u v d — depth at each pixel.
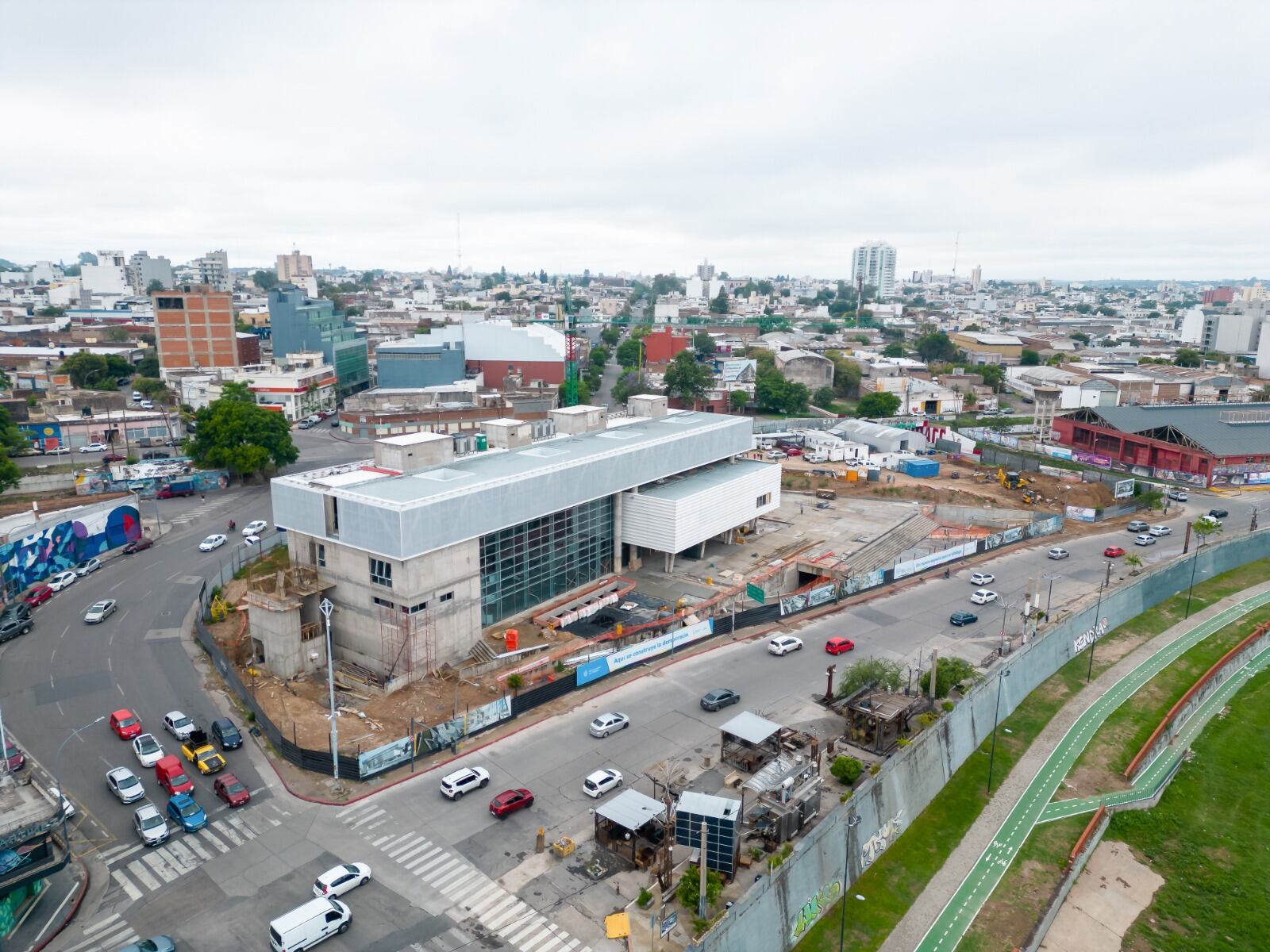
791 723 75.12
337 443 194.75
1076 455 188.75
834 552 119.75
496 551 90.06
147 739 66.94
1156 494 145.62
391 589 79.69
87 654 85.50
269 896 52.56
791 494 152.88
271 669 81.38
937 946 53.75
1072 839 65.12
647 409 132.25
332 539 83.00
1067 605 103.94
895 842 63.12
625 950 48.47
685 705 77.75
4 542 98.25
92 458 168.12
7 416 165.75
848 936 54.00
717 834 53.69
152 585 104.25
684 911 51.62
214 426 149.38
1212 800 71.69
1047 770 73.50
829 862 56.06
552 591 99.31
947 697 77.31
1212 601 111.81
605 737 71.88
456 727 69.81
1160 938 56.88
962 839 64.31
